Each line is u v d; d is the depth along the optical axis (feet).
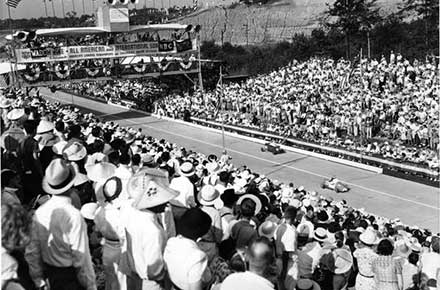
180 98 249.55
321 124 177.06
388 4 334.03
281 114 198.70
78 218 24.62
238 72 327.67
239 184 64.64
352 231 52.75
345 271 41.98
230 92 236.22
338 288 42.14
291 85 224.74
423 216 111.65
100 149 50.49
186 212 24.26
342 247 44.32
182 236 23.94
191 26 240.94
